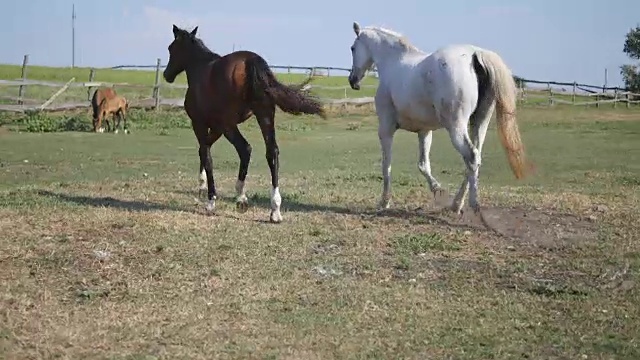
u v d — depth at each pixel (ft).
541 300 19.89
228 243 24.88
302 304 19.25
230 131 29.14
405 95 28.99
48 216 27.89
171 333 17.10
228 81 27.53
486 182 41.81
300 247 24.73
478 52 27.20
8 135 70.59
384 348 16.43
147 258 22.97
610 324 18.11
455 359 15.90
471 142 27.27
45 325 17.52
